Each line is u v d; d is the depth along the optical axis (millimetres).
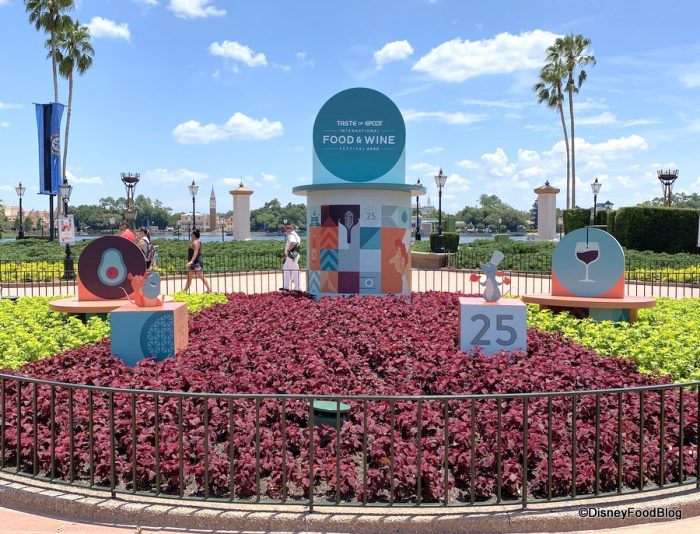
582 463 4738
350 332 8812
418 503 4301
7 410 5672
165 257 26359
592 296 11188
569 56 51781
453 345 8062
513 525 4148
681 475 4645
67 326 9789
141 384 6230
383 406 5727
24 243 37219
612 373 6895
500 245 30781
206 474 4410
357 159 12562
